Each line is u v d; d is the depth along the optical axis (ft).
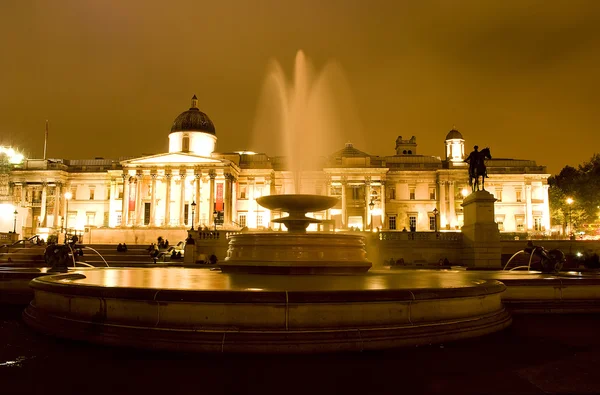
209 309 30.30
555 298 47.24
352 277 49.80
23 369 26.91
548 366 28.73
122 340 30.73
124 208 263.29
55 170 289.94
